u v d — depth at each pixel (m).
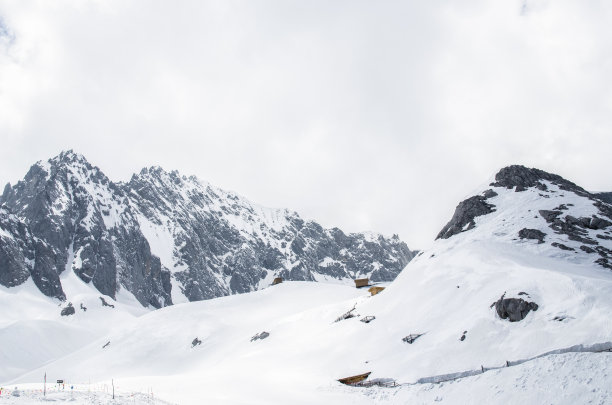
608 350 45.94
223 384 64.31
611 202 138.12
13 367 144.25
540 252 77.69
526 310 58.16
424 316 71.81
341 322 90.12
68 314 199.75
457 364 54.97
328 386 61.69
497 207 101.38
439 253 90.50
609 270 70.25
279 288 169.50
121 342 134.25
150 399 45.44
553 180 109.62
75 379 116.31
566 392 41.31
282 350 88.25
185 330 133.75
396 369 60.09
